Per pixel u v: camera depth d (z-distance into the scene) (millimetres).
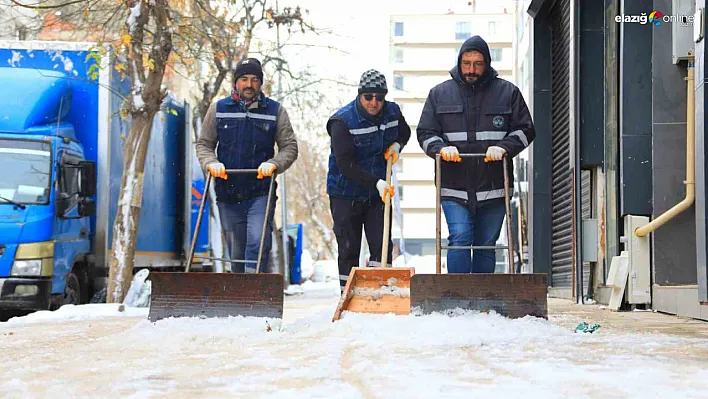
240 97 7531
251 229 7562
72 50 11820
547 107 13594
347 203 7566
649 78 8727
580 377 3266
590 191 10984
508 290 5727
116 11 12656
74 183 11258
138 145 11742
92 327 7078
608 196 9789
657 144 8336
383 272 6250
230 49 15758
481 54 7074
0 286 10430
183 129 15492
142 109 11711
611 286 9148
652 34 8594
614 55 9398
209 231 17328
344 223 7562
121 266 11516
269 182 7617
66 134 11406
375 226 7664
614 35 9445
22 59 11672
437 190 6617
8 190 10719
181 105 15500
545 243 13500
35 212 10648
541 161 13562
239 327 5473
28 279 10484
